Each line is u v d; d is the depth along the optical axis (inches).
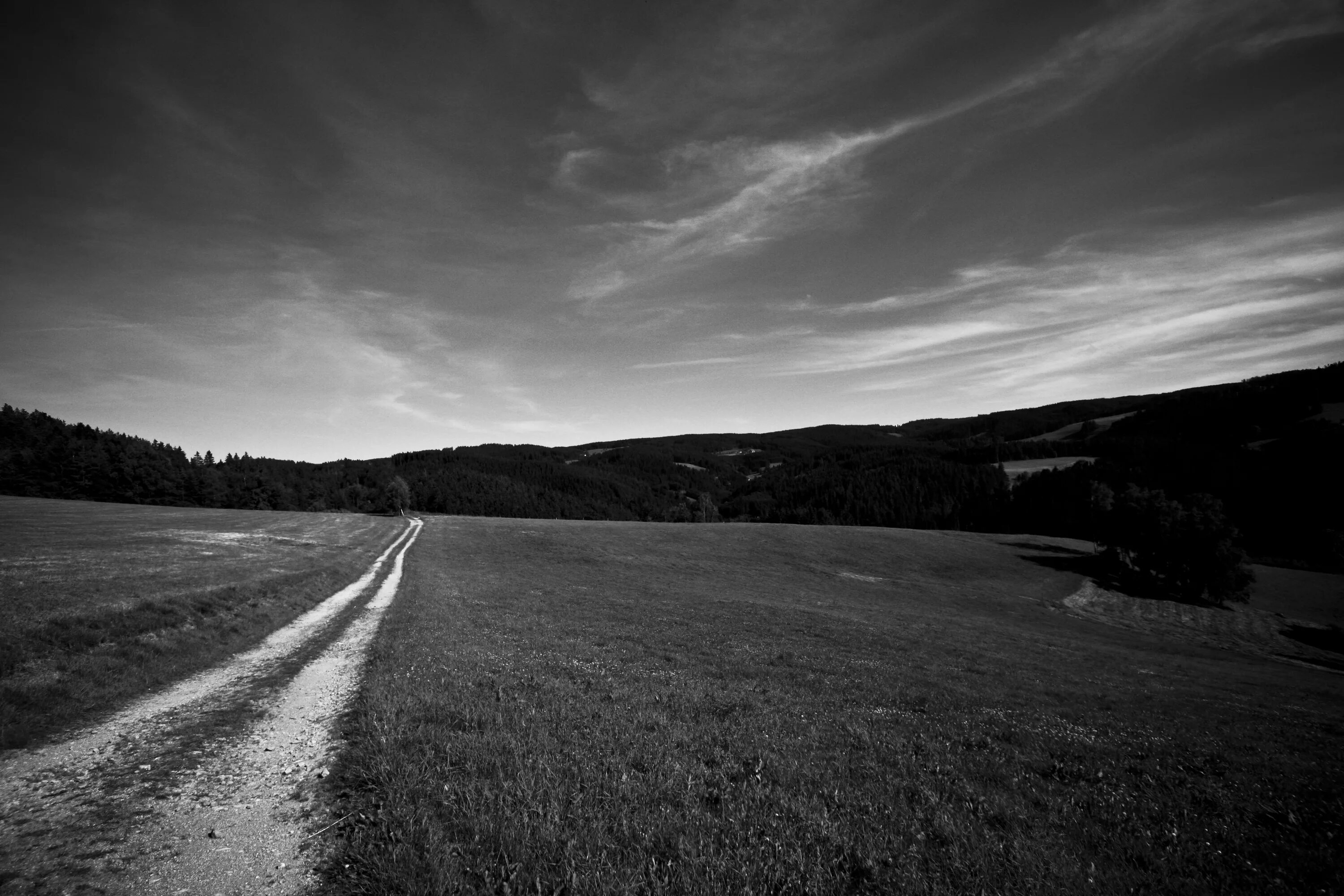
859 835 269.1
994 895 231.9
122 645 650.8
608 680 561.9
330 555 2022.6
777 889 228.4
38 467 4456.2
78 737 444.1
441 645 722.2
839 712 520.1
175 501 5068.9
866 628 1246.3
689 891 216.1
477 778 305.3
